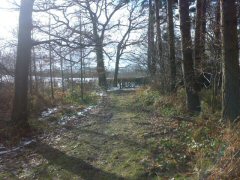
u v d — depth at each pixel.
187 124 12.72
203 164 7.71
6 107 19.38
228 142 7.73
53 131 15.44
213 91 14.60
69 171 9.77
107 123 16.16
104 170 9.41
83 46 16.72
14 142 13.77
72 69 35.47
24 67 15.63
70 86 34.25
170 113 15.77
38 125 16.16
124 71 49.84
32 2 15.73
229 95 10.24
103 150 11.27
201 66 15.31
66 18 18.27
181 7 15.69
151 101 21.00
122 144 11.61
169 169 8.62
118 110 20.31
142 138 11.91
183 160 8.95
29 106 20.00
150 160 9.43
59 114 19.69
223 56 10.33
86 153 11.21
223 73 10.40
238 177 6.64
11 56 27.53
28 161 11.28
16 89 15.54
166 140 10.97
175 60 20.28
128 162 9.61
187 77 15.45
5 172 10.35
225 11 10.14
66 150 11.94
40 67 31.03
